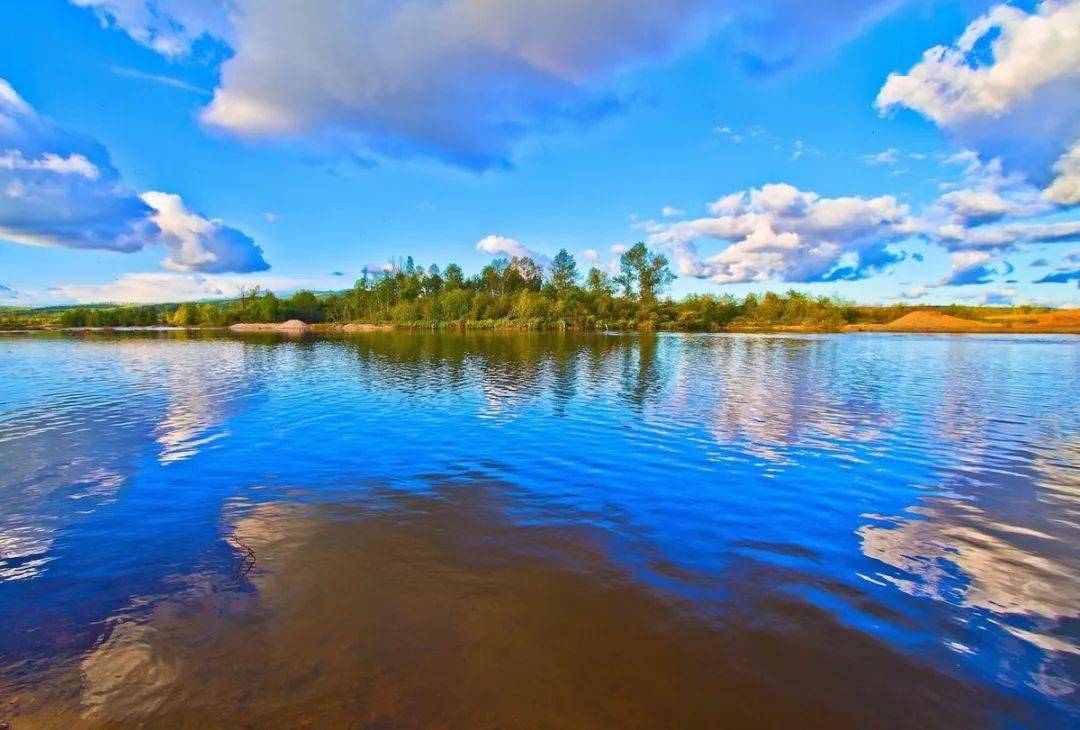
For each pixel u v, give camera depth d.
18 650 5.70
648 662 5.48
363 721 4.65
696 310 118.50
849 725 4.68
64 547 8.20
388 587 6.95
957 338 80.31
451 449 14.04
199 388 25.61
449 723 4.63
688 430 16.28
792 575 7.33
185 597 6.71
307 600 6.62
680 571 7.41
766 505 10.02
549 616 6.29
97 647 5.73
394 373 32.06
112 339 80.62
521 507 9.86
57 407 20.23
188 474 11.84
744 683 5.18
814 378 29.31
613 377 29.78
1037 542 8.45
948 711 4.86
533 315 114.31
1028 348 55.94
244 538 8.51
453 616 6.28
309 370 33.88
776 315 125.06
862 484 11.26
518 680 5.19
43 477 11.61
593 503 10.09
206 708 4.83
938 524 9.14
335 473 11.93
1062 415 18.72
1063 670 5.40
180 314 147.75
